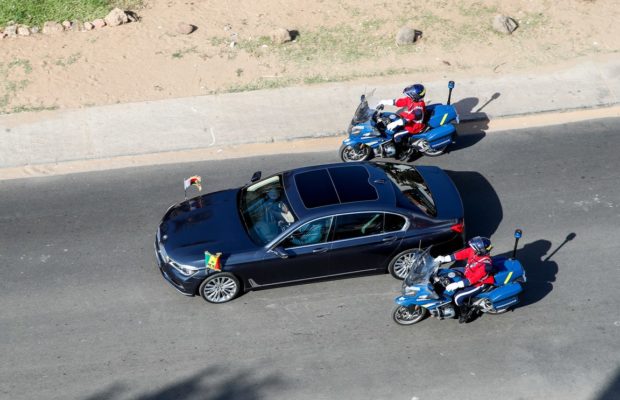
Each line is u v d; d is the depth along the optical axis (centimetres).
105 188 3466
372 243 2797
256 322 2748
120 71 4184
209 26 4531
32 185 3494
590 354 2575
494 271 2580
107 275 2980
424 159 3594
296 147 3703
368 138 3441
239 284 2800
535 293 2834
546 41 4362
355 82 4088
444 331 2692
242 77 4144
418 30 4453
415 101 3431
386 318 2753
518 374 2517
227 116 3878
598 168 3481
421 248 2858
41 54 4300
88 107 3947
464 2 4669
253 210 2898
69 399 2475
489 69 4169
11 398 2475
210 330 2720
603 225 3148
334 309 2795
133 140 3750
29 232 3212
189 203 3031
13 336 2709
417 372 2534
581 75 4100
